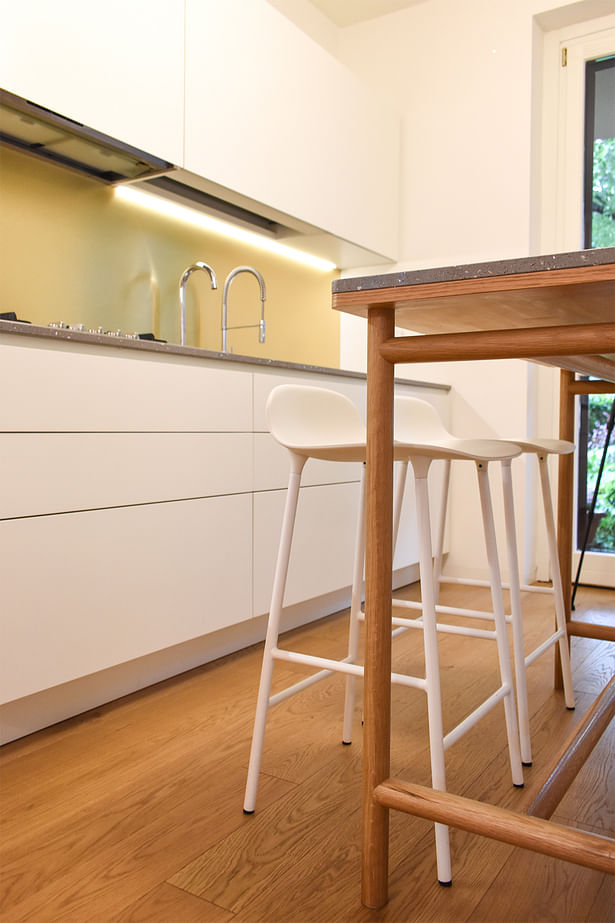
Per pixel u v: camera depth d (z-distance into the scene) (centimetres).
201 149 255
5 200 239
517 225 344
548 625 282
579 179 348
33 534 167
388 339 116
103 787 151
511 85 344
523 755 165
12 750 169
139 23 231
